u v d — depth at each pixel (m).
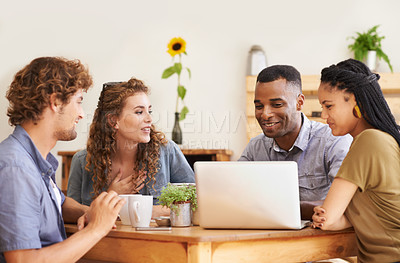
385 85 3.82
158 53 4.23
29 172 1.34
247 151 2.28
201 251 1.30
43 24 4.25
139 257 1.43
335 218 1.46
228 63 4.18
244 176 1.47
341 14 4.09
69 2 4.26
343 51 4.07
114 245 1.50
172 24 4.23
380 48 3.96
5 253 1.28
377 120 1.53
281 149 2.13
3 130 4.17
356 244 1.57
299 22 4.13
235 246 1.36
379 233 1.46
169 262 1.37
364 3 4.07
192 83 4.20
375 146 1.45
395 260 1.44
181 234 1.36
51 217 1.45
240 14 4.19
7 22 4.24
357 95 1.55
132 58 4.23
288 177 1.46
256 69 4.01
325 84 1.60
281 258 1.43
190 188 1.64
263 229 1.49
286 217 1.46
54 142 1.48
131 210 1.59
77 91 1.48
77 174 2.14
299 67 4.12
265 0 4.17
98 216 1.42
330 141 2.03
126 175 2.11
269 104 1.96
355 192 1.50
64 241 1.35
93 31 4.25
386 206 1.45
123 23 4.25
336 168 1.95
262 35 4.16
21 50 4.23
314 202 1.68
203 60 4.20
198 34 4.21
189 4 4.23
